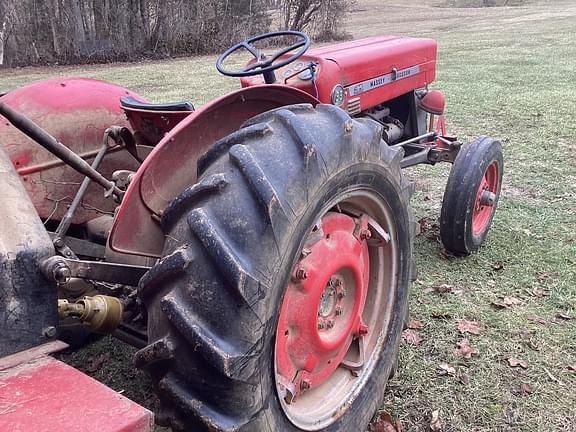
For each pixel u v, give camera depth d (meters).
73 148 2.62
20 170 2.45
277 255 1.70
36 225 1.54
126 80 12.95
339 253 2.13
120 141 2.51
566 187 5.24
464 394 2.69
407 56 4.06
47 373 1.41
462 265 3.90
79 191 2.33
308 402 2.18
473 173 3.76
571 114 7.86
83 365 2.94
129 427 1.28
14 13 17.00
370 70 3.64
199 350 1.58
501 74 11.40
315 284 2.01
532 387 2.72
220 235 1.62
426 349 3.02
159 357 1.65
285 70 3.28
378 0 47.84
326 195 1.92
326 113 2.02
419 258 4.02
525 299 3.46
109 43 18.23
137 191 1.97
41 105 2.58
